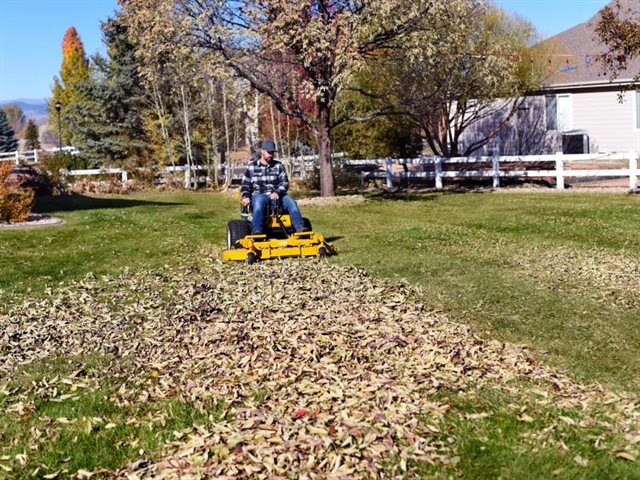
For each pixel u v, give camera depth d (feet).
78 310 25.54
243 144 115.96
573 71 91.81
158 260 35.04
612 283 27.81
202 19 57.36
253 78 64.69
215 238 41.83
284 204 34.94
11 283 30.32
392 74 70.79
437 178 77.51
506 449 13.60
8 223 49.26
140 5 59.77
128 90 110.42
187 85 88.58
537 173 72.69
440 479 12.55
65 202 70.44
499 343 20.06
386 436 13.88
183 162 106.32
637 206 53.31
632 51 57.72
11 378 18.76
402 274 29.81
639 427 14.48
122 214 55.77
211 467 13.00
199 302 25.64
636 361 19.11
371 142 89.40
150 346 20.99
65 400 17.12
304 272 29.99
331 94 63.93
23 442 14.88
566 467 12.90
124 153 110.83
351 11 59.82
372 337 20.21
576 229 42.88
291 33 57.11
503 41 74.18
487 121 94.84
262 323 22.20
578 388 16.84
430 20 60.34
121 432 15.19
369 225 46.93
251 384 17.20
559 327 22.09
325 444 13.51
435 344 19.70
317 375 17.48
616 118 90.33
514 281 28.25
